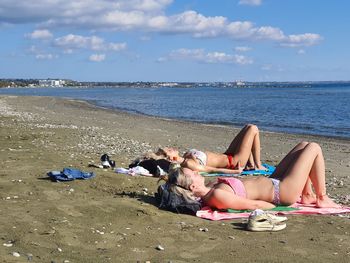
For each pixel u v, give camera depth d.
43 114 36.28
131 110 50.62
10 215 7.59
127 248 6.54
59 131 22.00
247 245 6.86
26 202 8.39
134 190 9.88
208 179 11.48
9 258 5.84
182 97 98.38
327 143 21.89
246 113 46.88
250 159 12.57
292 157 9.09
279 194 8.75
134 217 7.91
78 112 40.78
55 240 6.62
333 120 38.28
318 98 86.25
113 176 10.70
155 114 44.94
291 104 64.38
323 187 9.00
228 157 12.20
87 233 7.01
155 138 21.30
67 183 9.89
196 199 8.64
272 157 16.59
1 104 50.84
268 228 7.55
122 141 19.19
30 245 6.36
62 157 13.35
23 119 30.06
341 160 16.27
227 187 8.66
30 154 13.69
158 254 6.38
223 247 6.75
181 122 33.38
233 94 124.50
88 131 22.70
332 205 8.99
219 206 8.51
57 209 8.00
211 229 7.60
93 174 10.54
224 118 40.22
